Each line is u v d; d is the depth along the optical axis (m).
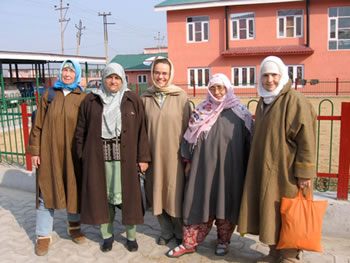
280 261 3.00
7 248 3.61
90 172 3.16
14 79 22.50
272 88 2.77
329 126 9.58
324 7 18.83
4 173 5.43
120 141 3.19
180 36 21.06
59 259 3.39
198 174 3.16
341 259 3.27
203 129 3.08
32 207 4.67
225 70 20.58
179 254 3.35
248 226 2.97
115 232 3.94
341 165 3.73
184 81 21.39
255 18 19.89
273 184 2.80
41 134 3.38
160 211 3.35
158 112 3.30
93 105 3.20
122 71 3.23
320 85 19.28
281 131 2.73
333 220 3.70
